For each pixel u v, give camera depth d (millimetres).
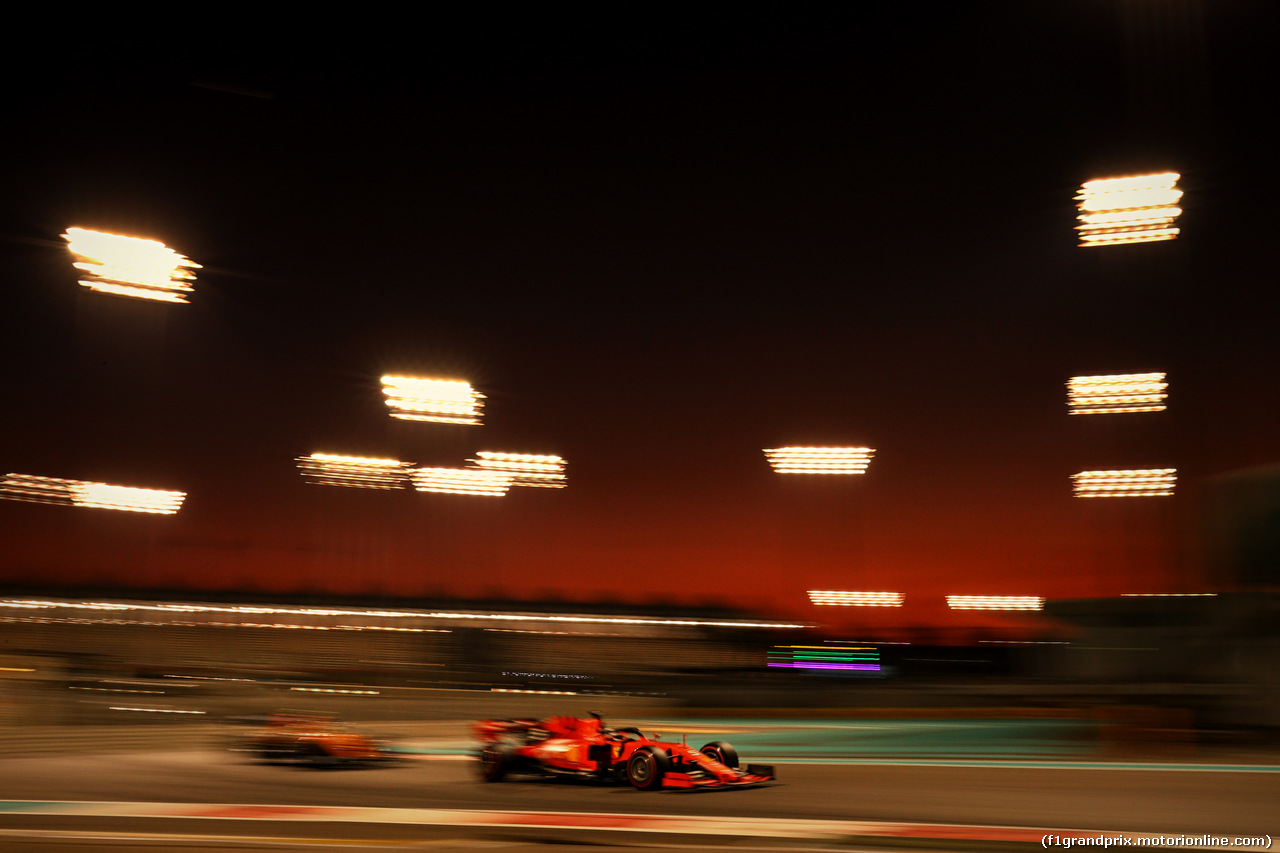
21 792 12641
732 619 62688
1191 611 20719
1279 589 19125
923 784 13289
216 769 15531
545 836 9188
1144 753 17625
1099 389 31219
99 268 38594
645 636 60094
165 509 62906
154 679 41375
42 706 28359
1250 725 19141
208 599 63906
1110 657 24344
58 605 58125
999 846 8672
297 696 36406
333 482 54375
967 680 38562
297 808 11109
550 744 13516
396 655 55188
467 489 53406
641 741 12867
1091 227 32031
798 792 12422
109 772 15062
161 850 8438
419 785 13383
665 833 9336
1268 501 19125
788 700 33188
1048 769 15289
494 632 58094
